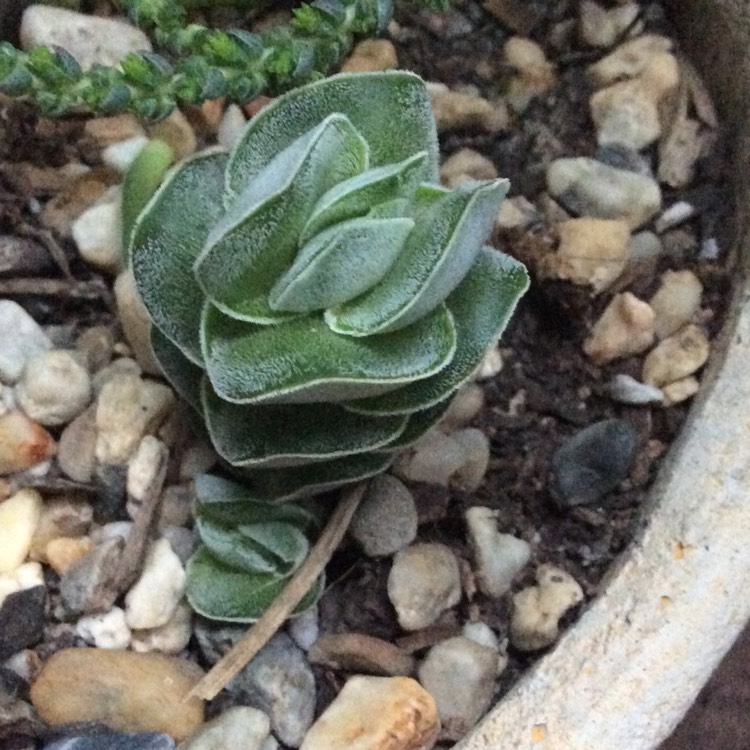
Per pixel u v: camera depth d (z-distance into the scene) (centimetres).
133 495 15
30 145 17
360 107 14
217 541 15
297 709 15
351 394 13
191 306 14
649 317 17
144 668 15
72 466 16
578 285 17
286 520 15
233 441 14
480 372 17
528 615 16
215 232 13
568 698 14
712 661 14
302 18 16
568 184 18
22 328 16
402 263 13
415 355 13
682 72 19
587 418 17
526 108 19
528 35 19
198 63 15
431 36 19
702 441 15
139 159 15
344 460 15
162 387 16
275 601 15
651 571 14
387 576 16
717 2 18
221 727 14
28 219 17
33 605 15
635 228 18
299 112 14
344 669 15
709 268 18
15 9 17
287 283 13
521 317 18
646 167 19
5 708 14
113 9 18
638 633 14
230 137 18
